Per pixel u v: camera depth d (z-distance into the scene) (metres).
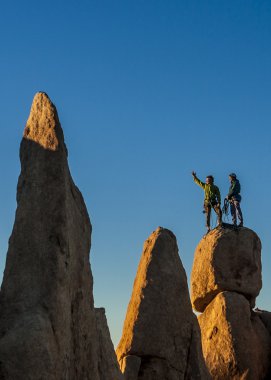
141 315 21.36
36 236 14.78
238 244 26.61
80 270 15.48
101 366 17.11
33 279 14.42
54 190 15.07
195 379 21.02
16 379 13.38
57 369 13.81
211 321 25.77
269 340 26.23
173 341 21.20
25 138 15.70
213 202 27.28
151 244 22.28
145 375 20.91
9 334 13.74
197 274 26.88
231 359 24.89
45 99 15.77
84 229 16.03
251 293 26.31
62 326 14.23
